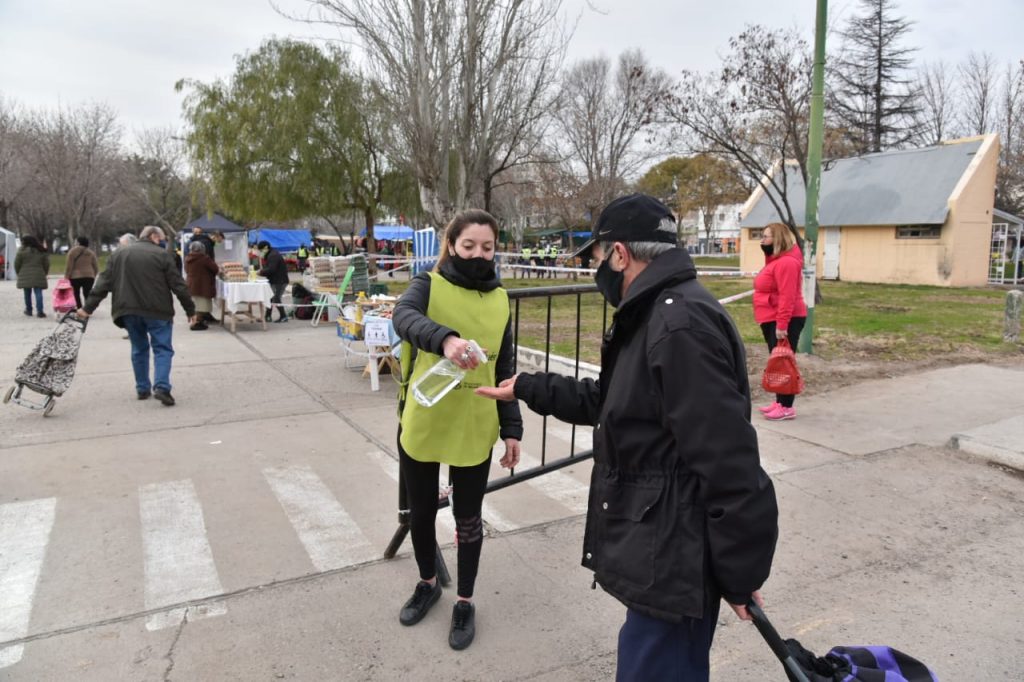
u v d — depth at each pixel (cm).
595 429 194
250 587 328
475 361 232
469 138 1257
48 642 281
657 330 171
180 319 1395
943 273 2303
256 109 2277
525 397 228
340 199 2420
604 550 185
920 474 482
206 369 851
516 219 4641
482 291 281
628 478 182
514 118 1309
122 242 754
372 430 591
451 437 277
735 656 281
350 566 350
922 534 389
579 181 3250
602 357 197
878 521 407
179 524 397
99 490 448
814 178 876
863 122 4012
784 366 600
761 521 162
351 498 440
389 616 305
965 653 281
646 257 184
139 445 542
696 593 169
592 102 3062
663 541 173
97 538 377
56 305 1310
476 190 1341
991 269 2534
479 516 295
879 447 539
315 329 1228
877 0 4122
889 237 2444
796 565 354
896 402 676
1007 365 860
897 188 2459
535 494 454
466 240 273
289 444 550
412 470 285
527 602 320
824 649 285
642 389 175
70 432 575
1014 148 3256
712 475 161
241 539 379
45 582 329
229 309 1202
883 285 2384
